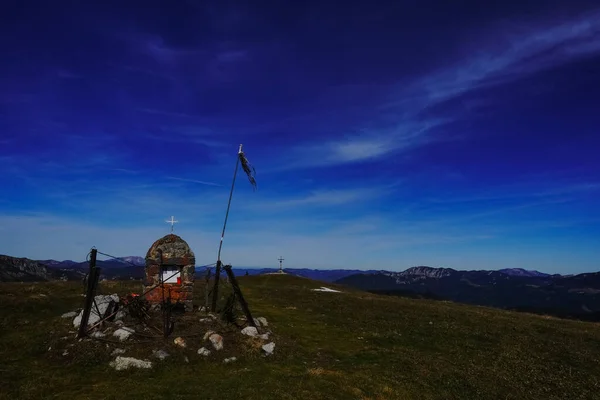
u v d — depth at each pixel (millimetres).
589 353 27656
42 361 16781
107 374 15797
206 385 15094
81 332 18656
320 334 26953
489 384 19891
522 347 27875
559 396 19297
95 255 20047
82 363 16594
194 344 19406
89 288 19422
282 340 23047
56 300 27578
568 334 34000
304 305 39281
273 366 18531
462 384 19469
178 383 15070
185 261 26188
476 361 23734
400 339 27406
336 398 15477
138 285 39531
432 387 18594
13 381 14453
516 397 18641
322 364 20375
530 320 43219
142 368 16469
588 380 21750
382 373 19625
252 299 40562
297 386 16016
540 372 22609
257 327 24016
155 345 18547
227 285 49312
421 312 40281
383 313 37875
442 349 25938
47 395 13539
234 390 14820
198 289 43094
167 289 25828
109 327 20016
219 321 23281
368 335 27672
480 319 38562
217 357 18625
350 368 20062
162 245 26031
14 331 20422
